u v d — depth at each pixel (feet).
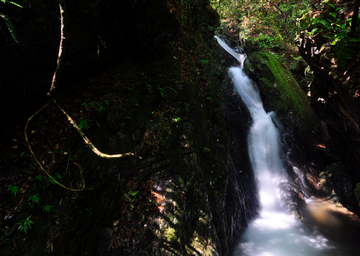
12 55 8.36
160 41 15.08
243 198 20.04
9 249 7.35
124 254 9.93
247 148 22.63
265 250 16.81
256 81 26.89
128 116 12.57
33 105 10.25
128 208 10.97
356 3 7.99
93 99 11.75
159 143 13.05
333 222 20.21
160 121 13.73
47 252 8.11
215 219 15.28
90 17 11.34
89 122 10.77
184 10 18.54
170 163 13.03
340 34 8.79
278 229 19.27
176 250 11.01
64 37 4.73
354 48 8.97
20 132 9.23
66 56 10.67
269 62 27.22
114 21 13.23
